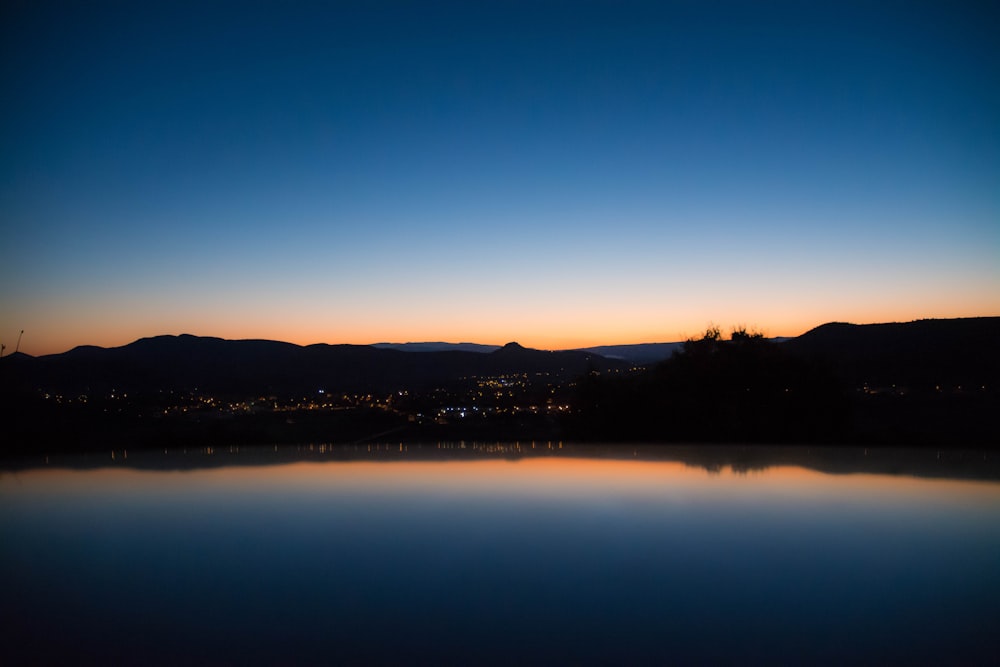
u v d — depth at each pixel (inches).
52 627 108.7
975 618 110.4
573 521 176.4
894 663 95.6
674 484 233.9
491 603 118.0
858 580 128.5
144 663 96.2
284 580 130.3
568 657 97.5
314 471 277.4
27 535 165.0
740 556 143.7
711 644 101.4
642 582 128.3
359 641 103.1
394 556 145.7
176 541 159.5
